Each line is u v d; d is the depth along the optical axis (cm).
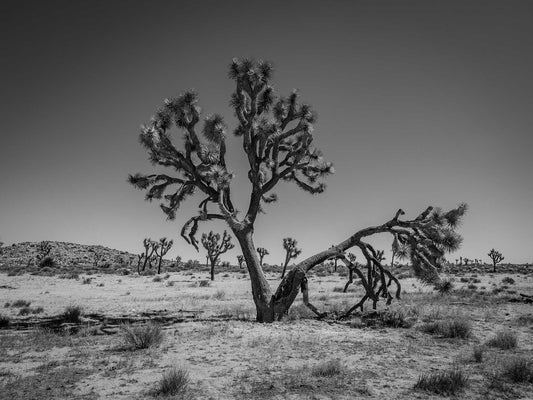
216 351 838
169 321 1338
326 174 1477
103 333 1078
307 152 1465
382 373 683
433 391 582
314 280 4312
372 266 1428
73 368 696
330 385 607
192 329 1123
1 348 872
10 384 601
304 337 1011
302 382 617
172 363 733
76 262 8306
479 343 958
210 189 1396
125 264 8244
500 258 6638
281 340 955
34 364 736
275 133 1337
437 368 721
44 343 923
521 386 610
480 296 2103
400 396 560
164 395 550
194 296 2392
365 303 1794
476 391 585
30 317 1451
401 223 1302
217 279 4572
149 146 1327
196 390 576
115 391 570
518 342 968
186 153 1385
